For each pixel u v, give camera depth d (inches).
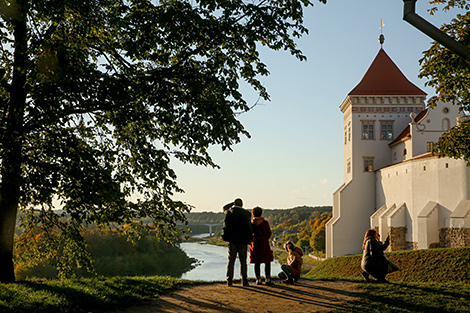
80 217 462.3
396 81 2278.5
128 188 526.6
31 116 418.9
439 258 981.8
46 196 414.9
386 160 2231.8
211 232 7696.9
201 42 476.4
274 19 451.2
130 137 523.2
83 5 438.6
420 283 530.6
